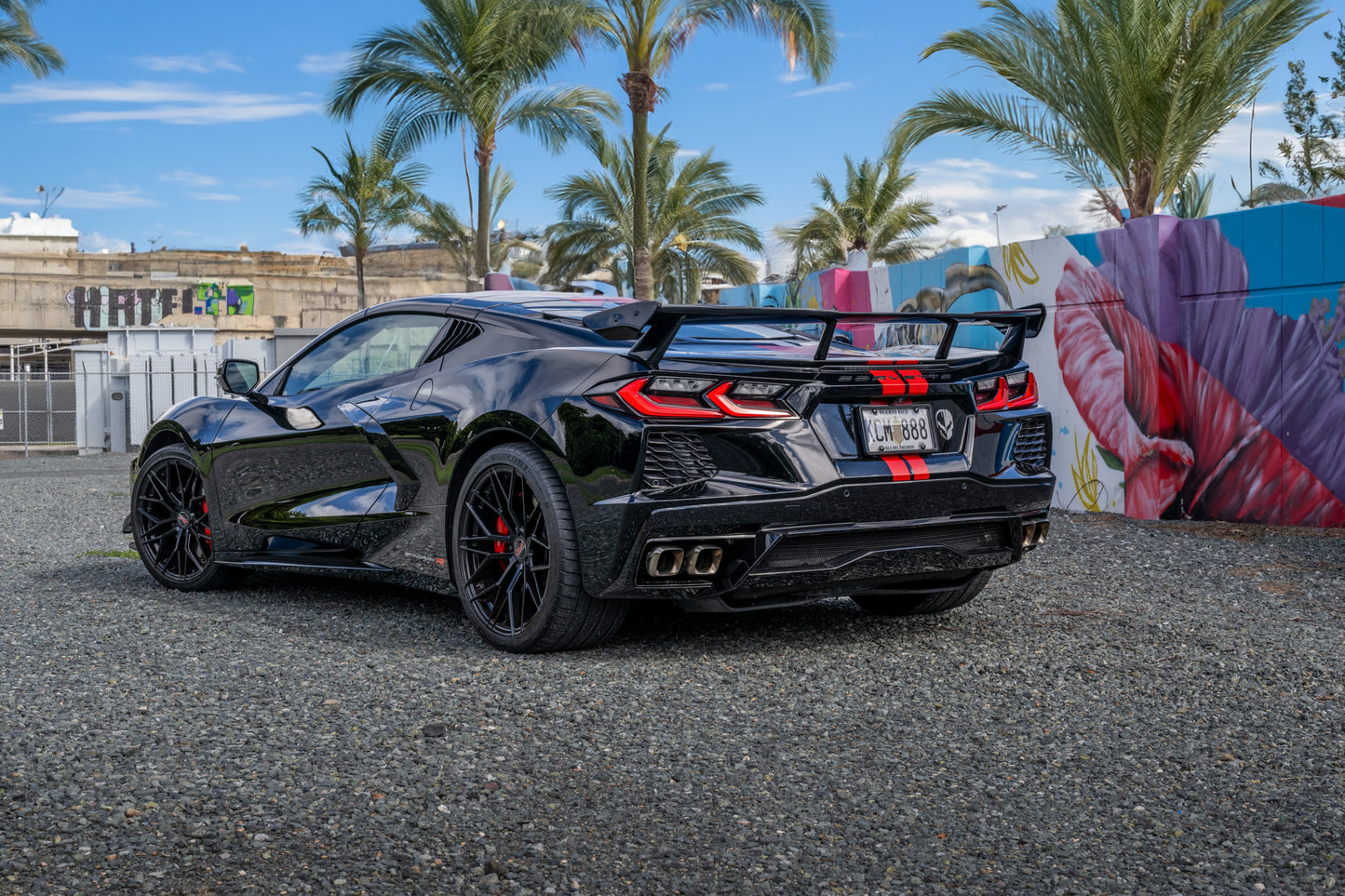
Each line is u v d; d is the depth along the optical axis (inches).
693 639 143.9
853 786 91.2
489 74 697.6
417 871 74.7
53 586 191.3
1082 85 403.5
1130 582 190.7
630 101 642.2
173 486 192.7
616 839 80.3
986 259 353.1
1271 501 264.1
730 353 128.9
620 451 122.0
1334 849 78.5
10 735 103.3
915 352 139.3
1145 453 292.5
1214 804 87.5
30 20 850.1
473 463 144.6
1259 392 265.0
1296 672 127.9
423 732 104.4
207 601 174.7
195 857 76.6
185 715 110.1
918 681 123.7
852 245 1163.3
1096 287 306.5
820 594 135.7
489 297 161.3
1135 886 73.0
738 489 122.6
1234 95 399.2
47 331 1656.0
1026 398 144.4
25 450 780.6
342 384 169.0
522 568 135.1
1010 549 141.3
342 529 162.6
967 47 422.3
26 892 70.9
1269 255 262.4
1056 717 110.5
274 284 1791.3
